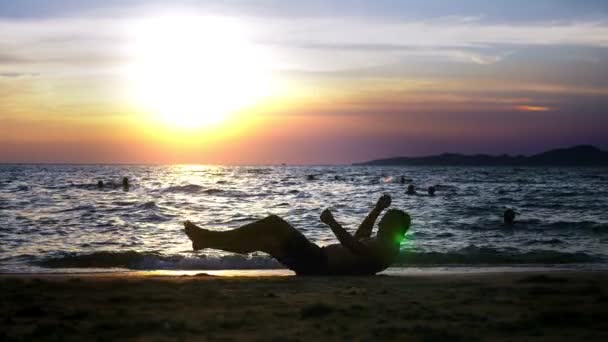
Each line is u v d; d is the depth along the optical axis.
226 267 10.24
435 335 3.67
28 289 5.79
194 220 20.50
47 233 16.09
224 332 3.78
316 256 6.94
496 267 10.08
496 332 3.81
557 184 60.25
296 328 3.91
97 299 5.16
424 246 13.73
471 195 38.31
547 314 4.29
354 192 40.97
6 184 52.00
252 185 51.62
